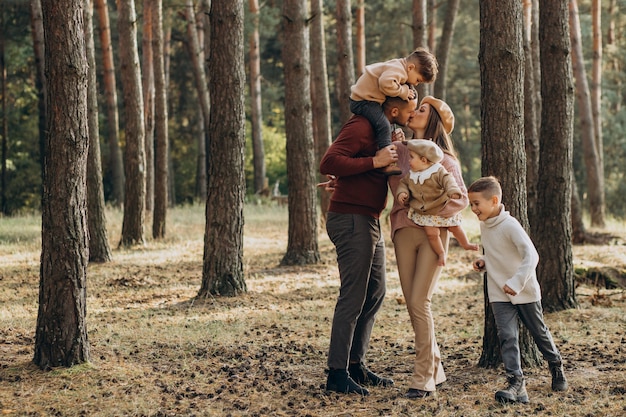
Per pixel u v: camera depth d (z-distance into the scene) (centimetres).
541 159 903
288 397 543
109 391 553
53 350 607
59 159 598
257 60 2922
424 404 521
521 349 639
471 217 2066
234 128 1018
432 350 547
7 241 1672
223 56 1007
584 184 3438
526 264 522
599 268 1136
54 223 603
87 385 566
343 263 554
